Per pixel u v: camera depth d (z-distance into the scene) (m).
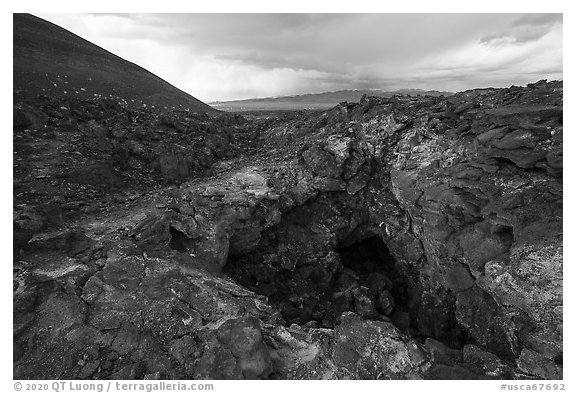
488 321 11.82
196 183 18.14
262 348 8.22
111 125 20.39
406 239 16.38
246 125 29.14
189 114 27.98
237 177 18.83
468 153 13.87
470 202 12.54
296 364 8.71
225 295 10.73
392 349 9.16
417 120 16.86
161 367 7.75
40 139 17.08
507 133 12.85
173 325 8.75
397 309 15.75
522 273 9.92
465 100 17.16
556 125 11.84
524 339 9.80
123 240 11.87
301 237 17.72
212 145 22.31
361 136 18.20
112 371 7.65
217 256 13.70
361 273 18.34
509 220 10.99
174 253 12.14
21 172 14.50
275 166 19.80
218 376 7.66
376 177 18.00
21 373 7.49
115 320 8.64
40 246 10.62
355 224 18.11
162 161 18.42
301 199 17.97
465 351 9.59
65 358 7.78
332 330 10.40
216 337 8.24
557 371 8.59
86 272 9.88
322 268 17.09
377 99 20.53
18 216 11.13
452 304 13.77
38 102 19.88
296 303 15.61
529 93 15.11
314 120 24.27
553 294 9.20
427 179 14.58
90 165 16.11
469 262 12.09
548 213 10.37
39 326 8.30
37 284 9.17
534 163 11.52
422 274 15.60
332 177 17.92
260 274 16.19
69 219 13.07
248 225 15.88
